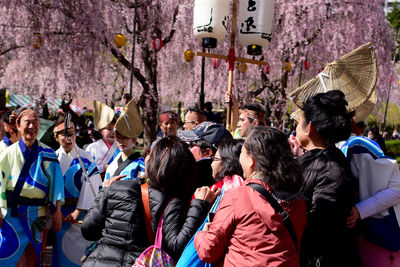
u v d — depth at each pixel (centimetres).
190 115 365
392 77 1338
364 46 208
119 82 1300
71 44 928
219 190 189
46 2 902
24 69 1052
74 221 323
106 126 382
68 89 999
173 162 179
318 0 995
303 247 175
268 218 142
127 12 989
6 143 332
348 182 169
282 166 150
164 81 1291
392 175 192
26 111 293
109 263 174
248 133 164
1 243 273
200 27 379
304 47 1138
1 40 929
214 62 792
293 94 225
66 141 337
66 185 331
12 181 284
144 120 1055
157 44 761
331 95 181
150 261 171
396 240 186
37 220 294
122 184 186
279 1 1036
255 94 1317
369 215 184
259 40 385
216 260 152
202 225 172
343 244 177
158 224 177
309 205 172
